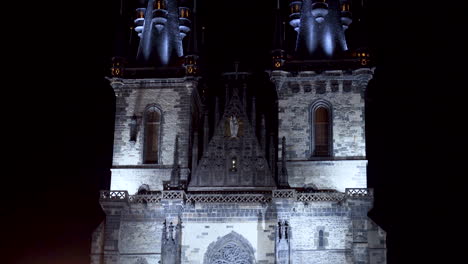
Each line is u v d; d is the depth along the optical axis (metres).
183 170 75.81
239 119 77.50
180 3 85.62
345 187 74.62
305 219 72.31
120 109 78.62
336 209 72.19
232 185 75.38
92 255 72.19
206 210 73.19
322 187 74.88
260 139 78.25
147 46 82.12
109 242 72.06
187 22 85.25
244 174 75.75
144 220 73.38
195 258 72.25
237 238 72.31
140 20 85.12
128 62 80.69
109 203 73.12
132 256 72.50
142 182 76.38
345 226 71.94
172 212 73.00
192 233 72.88
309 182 75.12
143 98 78.75
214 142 76.94
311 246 71.50
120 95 78.94
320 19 81.12
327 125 77.00
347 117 76.50
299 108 77.25
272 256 71.62
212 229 72.81
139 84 79.00
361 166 75.06
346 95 77.12
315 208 72.38
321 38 80.69
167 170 76.44
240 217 72.88
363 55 77.00
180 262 72.00
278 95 77.62
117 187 76.38
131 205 73.50
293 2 84.12
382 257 71.06
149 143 78.00
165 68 79.12
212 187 75.44
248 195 72.88
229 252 72.31
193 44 79.00
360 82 77.06
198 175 75.94
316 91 77.50
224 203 72.88
